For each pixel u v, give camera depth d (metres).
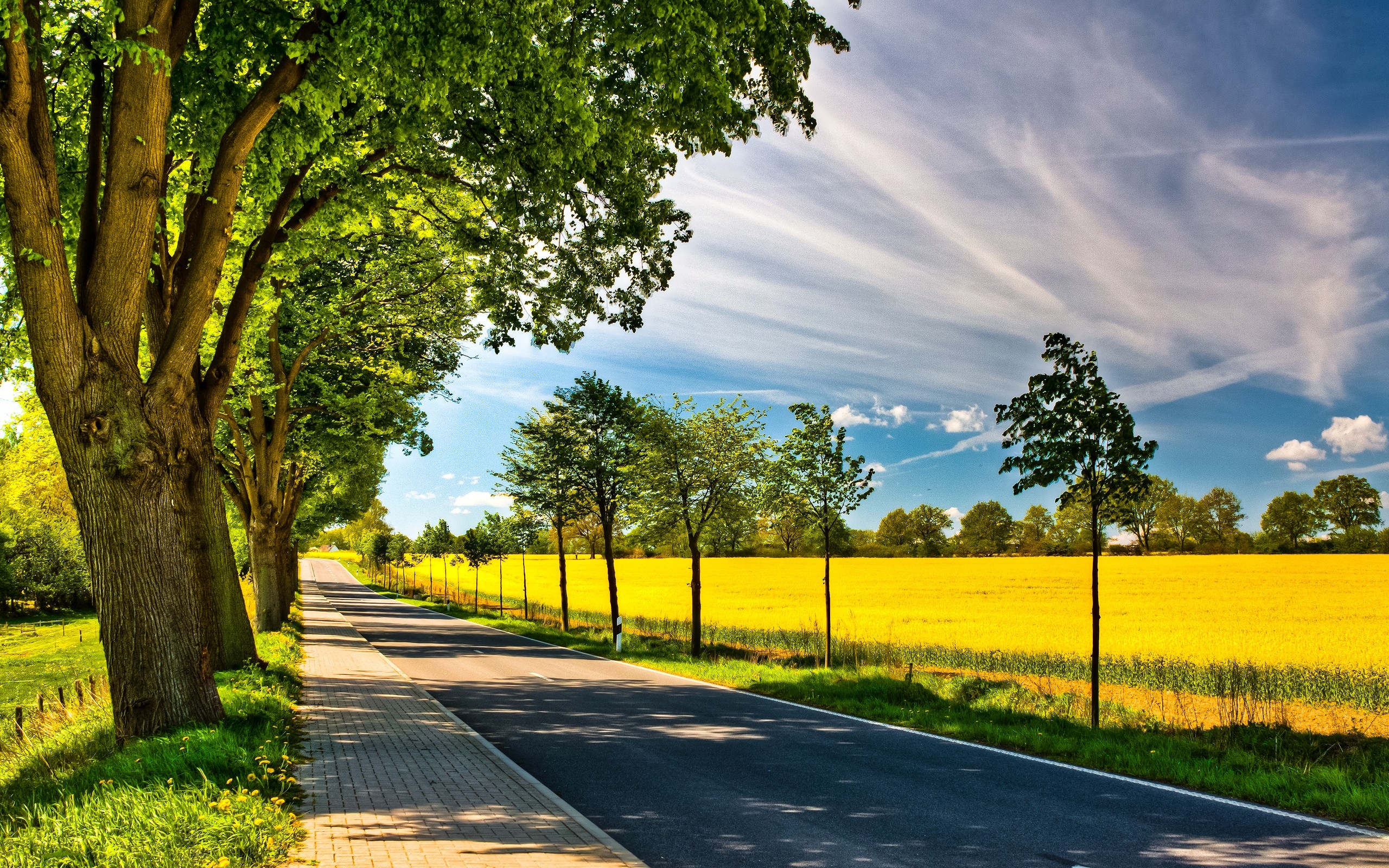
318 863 5.43
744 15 10.05
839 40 12.02
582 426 28.23
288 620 30.14
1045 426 12.57
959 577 63.78
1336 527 99.69
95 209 9.10
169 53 9.19
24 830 5.59
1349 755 9.56
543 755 9.81
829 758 9.66
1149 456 12.02
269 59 10.36
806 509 19.92
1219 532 105.69
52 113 10.77
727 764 9.32
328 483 36.09
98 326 8.57
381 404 23.62
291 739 9.76
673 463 25.56
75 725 11.06
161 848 5.20
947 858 6.04
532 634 31.39
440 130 12.91
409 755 9.24
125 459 8.57
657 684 17.08
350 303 20.27
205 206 9.91
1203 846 6.29
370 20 8.71
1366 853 6.09
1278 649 23.69
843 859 6.02
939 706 13.88
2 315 10.89
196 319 9.47
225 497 27.52
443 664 20.55
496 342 15.78
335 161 12.43
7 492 50.59
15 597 49.53
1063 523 111.38
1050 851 6.21
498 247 14.81
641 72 11.65
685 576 73.75
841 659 20.58
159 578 8.77
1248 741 10.41
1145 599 42.88
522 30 9.29
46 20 9.25
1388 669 19.00
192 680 8.90
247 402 20.62
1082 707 13.73
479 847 5.89
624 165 12.88
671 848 6.27
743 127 12.00
